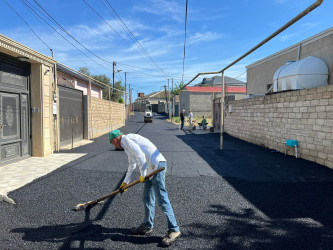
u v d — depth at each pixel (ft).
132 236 10.56
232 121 49.73
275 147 31.78
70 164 22.48
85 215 12.46
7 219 11.90
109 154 27.78
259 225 11.39
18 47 21.26
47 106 26.89
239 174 19.88
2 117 21.54
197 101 119.75
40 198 14.49
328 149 22.18
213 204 13.85
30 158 25.16
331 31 32.35
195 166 22.57
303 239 10.16
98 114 47.55
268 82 48.98
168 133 54.90
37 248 9.56
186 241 10.11
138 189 16.12
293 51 40.98
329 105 21.95
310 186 16.89
